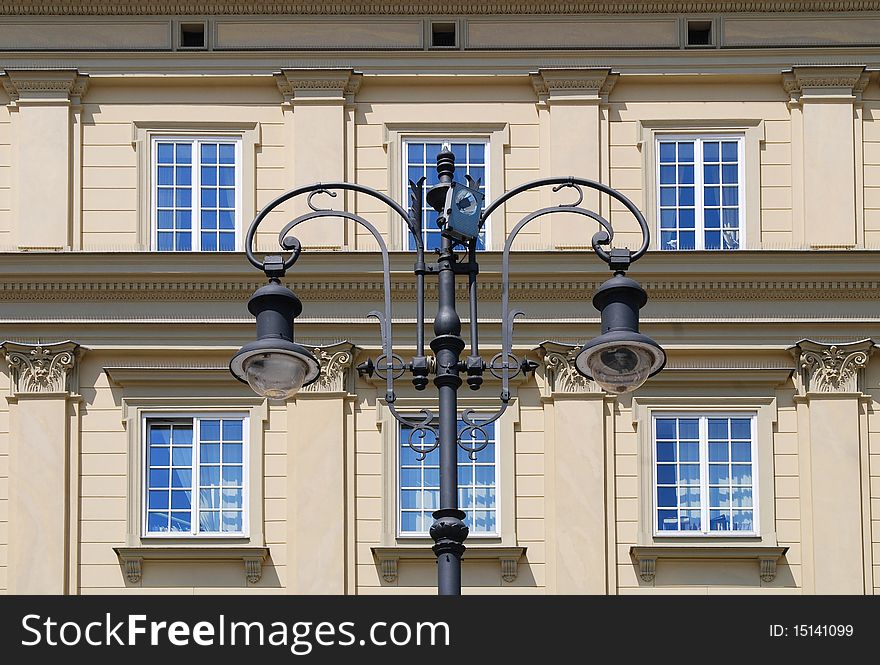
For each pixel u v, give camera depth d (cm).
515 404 3691
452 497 2262
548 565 3619
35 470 3638
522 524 3641
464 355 3706
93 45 3841
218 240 3778
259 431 3678
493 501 3653
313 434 3666
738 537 3628
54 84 3819
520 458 3672
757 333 3712
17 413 3666
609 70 3816
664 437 3688
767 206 3791
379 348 3709
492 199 3794
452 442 2280
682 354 3709
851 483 3650
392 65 3831
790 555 3625
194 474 3662
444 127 3828
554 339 3709
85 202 3784
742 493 3662
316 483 3644
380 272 3719
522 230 3775
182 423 3688
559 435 3672
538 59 3834
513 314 2358
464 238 2364
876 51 3834
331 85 3822
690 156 3816
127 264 3712
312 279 3719
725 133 3822
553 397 3688
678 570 3616
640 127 3825
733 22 3853
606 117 3825
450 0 3841
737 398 3694
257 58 3831
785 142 3819
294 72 3812
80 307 3716
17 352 3688
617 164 3809
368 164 3809
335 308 3725
